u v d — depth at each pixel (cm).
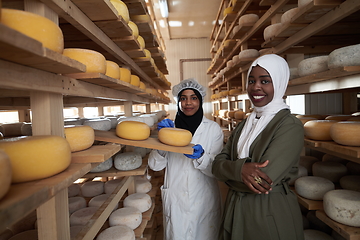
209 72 609
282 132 84
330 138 112
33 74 49
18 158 43
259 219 84
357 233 92
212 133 139
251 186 78
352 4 103
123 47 135
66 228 67
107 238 107
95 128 119
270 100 97
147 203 147
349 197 102
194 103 137
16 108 129
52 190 41
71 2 75
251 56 243
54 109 63
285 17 150
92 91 85
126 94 141
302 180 129
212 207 133
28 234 95
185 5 514
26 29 45
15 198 33
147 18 156
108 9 84
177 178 133
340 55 103
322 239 124
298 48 209
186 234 128
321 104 249
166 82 376
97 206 131
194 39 733
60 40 54
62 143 52
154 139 105
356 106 242
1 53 35
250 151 92
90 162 65
